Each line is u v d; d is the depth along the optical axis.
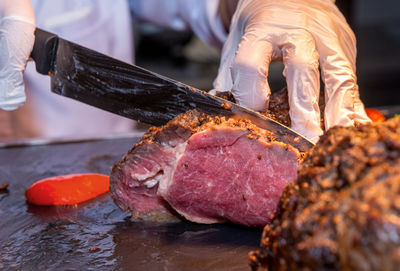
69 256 1.28
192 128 1.41
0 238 1.40
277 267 0.93
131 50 3.21
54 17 2.90
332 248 0.81
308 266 0.84
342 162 0.90
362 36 6.17
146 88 1.54
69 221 1.52
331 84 1.61
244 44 1.65
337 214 0.82
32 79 2.89
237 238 1.38
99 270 1.20
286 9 1.74
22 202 1.70
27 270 1.21
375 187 0.80
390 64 6.03
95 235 1.41
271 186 1.41
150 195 1.52
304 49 1.59
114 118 3.23
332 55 1.65
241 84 1.57
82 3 2.95
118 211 1.61
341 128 1.00
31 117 2.98
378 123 0.97
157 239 1.37
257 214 1.43
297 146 1.41
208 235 1.41
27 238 1.40
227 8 2.76
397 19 6.12
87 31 2.99
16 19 1.66
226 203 1.45
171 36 6.19
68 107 3.02
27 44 1.65
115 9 3.06
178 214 1.52
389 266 0.73
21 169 2.05
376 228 0.74
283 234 0.91
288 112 1.59
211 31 3.07
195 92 1.47
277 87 5.29
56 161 2.15
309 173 0.95
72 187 1.67
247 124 1.42
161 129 1.43
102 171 2.00
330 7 1.84
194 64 6.35
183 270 1.18
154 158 1.46
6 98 1.71
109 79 1.58
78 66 1.61
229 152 1.42
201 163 1.43
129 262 1.24
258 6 1.82
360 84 5.54
